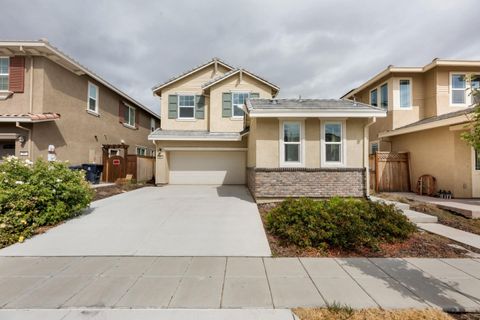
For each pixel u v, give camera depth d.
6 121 9.73
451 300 2.98
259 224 6.18
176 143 13.83
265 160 8.56
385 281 3.45
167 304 2.88
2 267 3.86
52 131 11.27
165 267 3.88
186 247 4.73
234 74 14.08
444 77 11.91
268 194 8.43
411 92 12.63
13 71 10.62
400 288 3.26
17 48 10.28
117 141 16.73
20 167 6.21
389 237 4.95
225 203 8.63
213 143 13.82
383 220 5.16
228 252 4.50
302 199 6.07
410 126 10.87
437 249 4.67
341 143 8.63
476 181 9.04
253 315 2.68
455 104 11.88
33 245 4.77
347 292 3.16
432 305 2.88
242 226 6.02
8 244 4.76
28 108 10.59
